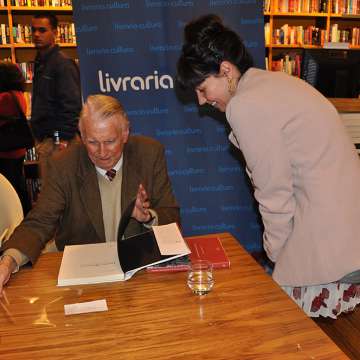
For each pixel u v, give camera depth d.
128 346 1.04
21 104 3.55
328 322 2.37
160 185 1.83
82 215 1.73
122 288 1.31
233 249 1.56
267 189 1.51
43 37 3.36
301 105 1.44
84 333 1.10
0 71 3.43
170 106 2.61
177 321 1.14
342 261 1.46
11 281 1.37
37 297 1.28
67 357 1.01
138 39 2.50
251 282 1.33
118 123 1.60
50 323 1.15
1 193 1.79
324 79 2.61
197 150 2.69
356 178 1.51
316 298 1.65
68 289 1.31
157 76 2.55
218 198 2.77
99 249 1.52
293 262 1.54
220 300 1.23
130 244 1.50
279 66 5.47
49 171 1.72
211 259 1.44
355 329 2.31
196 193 2.75
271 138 1.44
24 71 5.02
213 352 1.01
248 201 2.79
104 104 1.59
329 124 1.47
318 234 1.48
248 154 1.49
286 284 1.57
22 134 3.61
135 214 1.62
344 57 2.60
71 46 5.12
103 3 2.44
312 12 5.48
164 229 1.56
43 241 1.58
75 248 1.53
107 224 1.75
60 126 3.38
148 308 1.20
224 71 1.49
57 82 3.34
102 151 1.60
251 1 2.49
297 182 1.51
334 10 5.51
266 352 1.01
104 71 2.52
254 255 2.78
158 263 1.39
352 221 1.48
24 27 5.03
